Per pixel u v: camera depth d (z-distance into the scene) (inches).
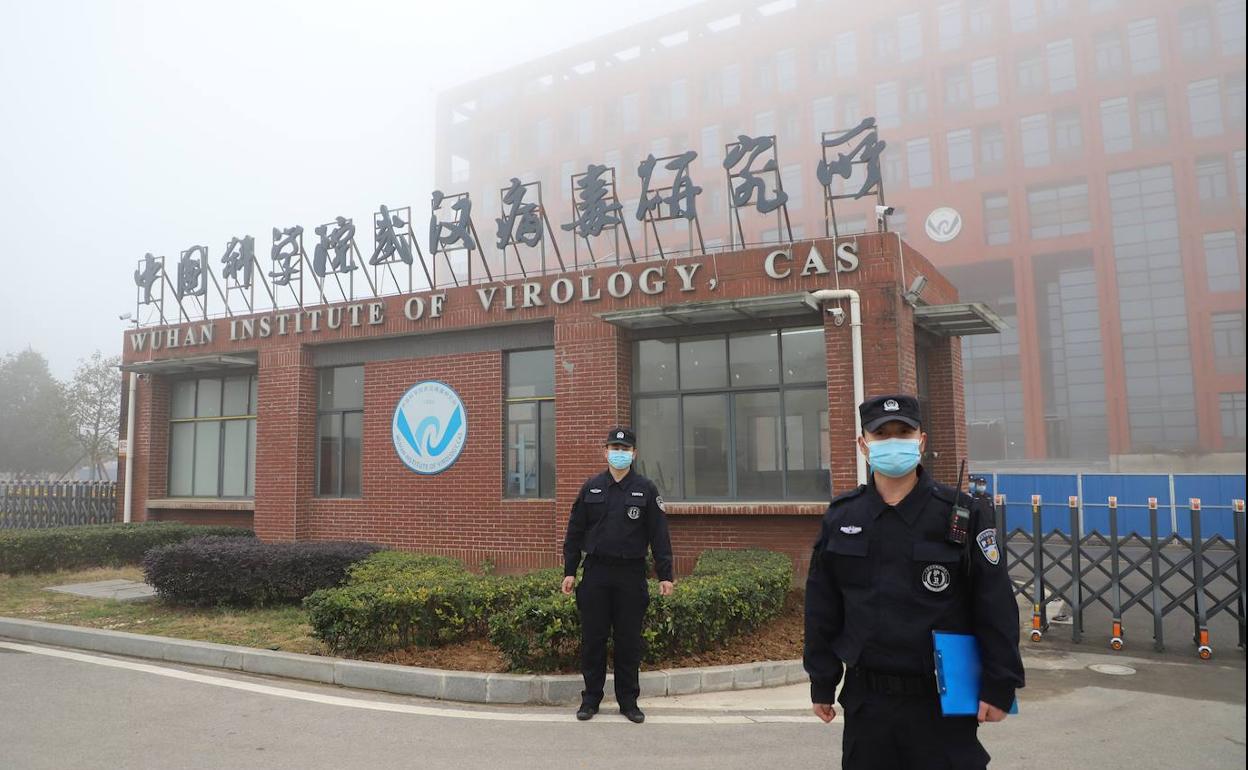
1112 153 1724.9
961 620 106.8
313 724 211.8
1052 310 1897.1
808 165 2004.2
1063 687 259.0
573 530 226.2
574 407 435.8
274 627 323.3
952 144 1875.0
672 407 432.1
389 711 224.4
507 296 461.4
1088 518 766.5
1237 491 717.3
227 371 590.6
